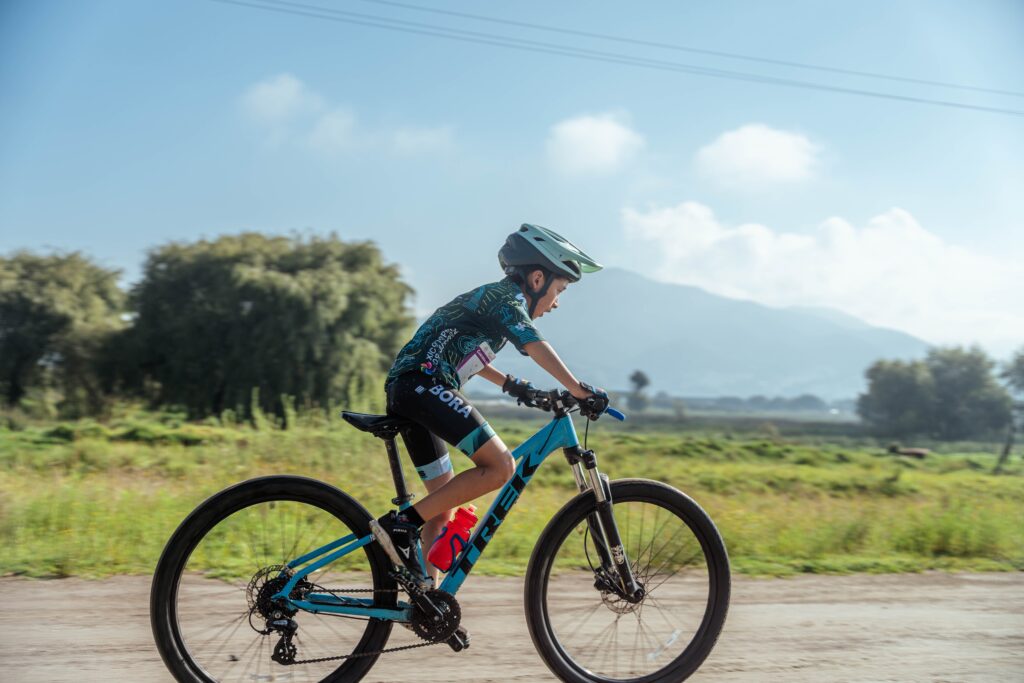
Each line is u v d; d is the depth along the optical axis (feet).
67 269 100.58
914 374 273.33
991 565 20.47
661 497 10.92
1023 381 268.82
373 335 101.40
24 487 23.38
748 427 317.01
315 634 10.57
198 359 94.02
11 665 10.87
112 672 10.76
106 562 16.06
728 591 11.00
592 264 10.64
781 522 23.90
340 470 26.99
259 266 96.32
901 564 20.06
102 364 96.78
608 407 10.39
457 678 10.98
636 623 11.37
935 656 12.64
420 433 10.79
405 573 9.93
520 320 10.10
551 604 11.81
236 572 12.27
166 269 98.07
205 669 10.00
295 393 92.07
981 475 64.13
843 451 76.28
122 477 27.76
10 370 96.32
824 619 14.65
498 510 10.46
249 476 26.53
